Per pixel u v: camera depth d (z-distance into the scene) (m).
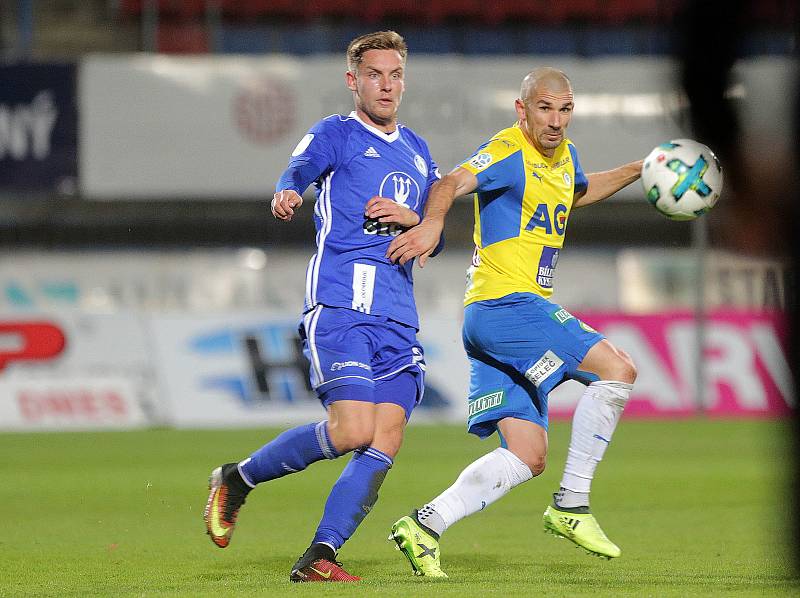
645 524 26.48
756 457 43.62
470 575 18.56
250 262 74.88
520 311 19.12
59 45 81.88
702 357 61.38
